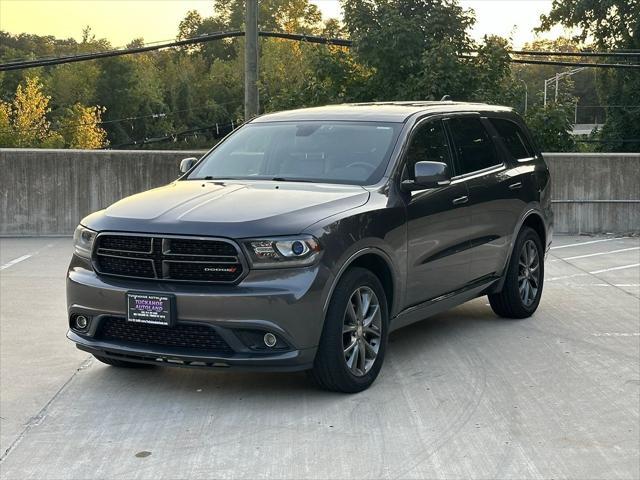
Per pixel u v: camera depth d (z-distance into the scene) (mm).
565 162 15305
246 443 5145
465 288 7422
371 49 20219
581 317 8508
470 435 5266
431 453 4984
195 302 5531
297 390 6137
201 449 5055
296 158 6867
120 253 5840
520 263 8297
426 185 6594
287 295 5480
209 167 7156
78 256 6090
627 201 15367
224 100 119688
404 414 5633
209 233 5559
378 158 6664
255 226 5562
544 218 8633
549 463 4848
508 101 20656
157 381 6383
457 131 7578
